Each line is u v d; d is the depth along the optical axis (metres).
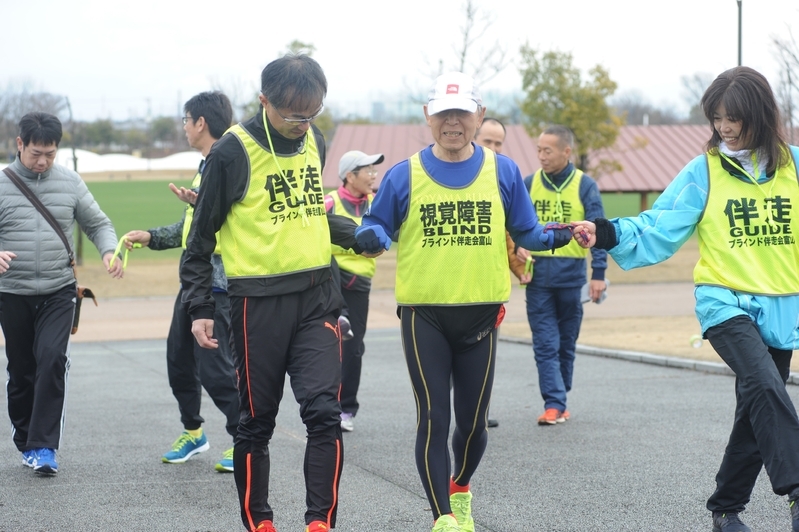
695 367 9.88
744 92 4.00
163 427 7.43
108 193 70.19
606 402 8.10
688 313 15.83
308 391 4.07
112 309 18.39
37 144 5.84
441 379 4.29
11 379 6.05
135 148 141.62
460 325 4.29
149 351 12.77
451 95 4.16
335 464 4.07
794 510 3.73
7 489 5.50
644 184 27.48
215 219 4.15
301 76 3.98
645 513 4.81
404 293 4.33
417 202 4.29
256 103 34.88
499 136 7.55
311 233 4.19
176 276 24.25
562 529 4.58
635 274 24.11
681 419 7.25
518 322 15.36
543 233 4.32
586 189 7.47
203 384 5.77
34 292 5.90
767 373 3.85
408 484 5.55
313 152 4.30
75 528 4.73
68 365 5.97
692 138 30.05
